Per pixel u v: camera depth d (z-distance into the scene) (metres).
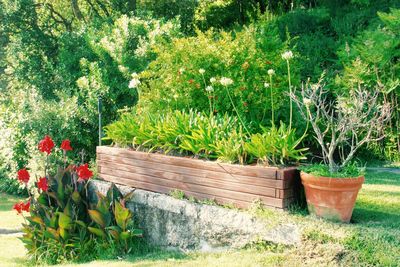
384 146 8.05
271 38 7.50
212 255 4.09
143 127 5.52
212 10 16.22
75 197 5.26
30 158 10.14
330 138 7.79
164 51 7.54
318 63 10.09
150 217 5.00
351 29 11.06
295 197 4.13
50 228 4.99
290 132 4.36
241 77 6.30
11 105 11.33
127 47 11.41
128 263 4.25
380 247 3.36
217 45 6.62
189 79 6.52
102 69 10.96
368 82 8.02
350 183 3.69
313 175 3.80
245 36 6.64
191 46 6.74
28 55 12.95
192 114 5.36
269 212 4.01
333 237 3.52
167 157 5.00
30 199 5.54
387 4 11.11
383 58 8.09
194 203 4.56
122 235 4.76
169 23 11.43
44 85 12.15
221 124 4.99
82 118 10.45
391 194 5.12
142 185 5.32
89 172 5.27
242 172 4.29
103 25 12.70
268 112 6.74
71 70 12.00
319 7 12.61
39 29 13.62
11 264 5.02
